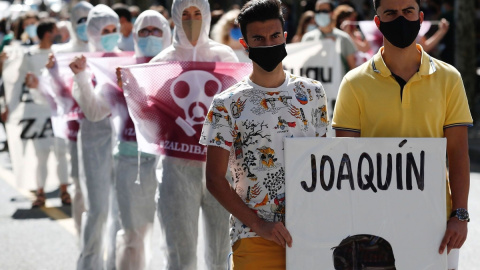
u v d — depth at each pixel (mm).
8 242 14312
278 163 6746
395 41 6820
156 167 9734
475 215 15367
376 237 6617
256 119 6738
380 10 6871
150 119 9180
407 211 6637
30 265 12844
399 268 6641
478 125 27219
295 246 6574
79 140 11422
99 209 11266
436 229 6656
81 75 10445
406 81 6945
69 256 13336
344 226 6602
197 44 9641
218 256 9117
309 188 6562
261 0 6699
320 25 17688
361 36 21172
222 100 6758
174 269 8992
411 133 6973
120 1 43906
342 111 7133
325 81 15688
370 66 7055
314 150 6559
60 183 17625
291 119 6793
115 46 12914
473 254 12781
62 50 13938
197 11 9508
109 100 10555
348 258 6605
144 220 10398
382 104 6969
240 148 6801
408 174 6633
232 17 15281
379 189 6613
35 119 17344
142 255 10469
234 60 9812
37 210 17141
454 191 6926
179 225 8938
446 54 28359
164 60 9648
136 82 9211
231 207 6703
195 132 9055
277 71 6824
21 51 16984
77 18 13844
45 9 60438
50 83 12703
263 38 6691
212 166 6766
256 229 6633
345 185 6594
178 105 9125
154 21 10953
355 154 6594
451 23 28141
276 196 6746
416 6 6797
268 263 6762
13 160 17484
